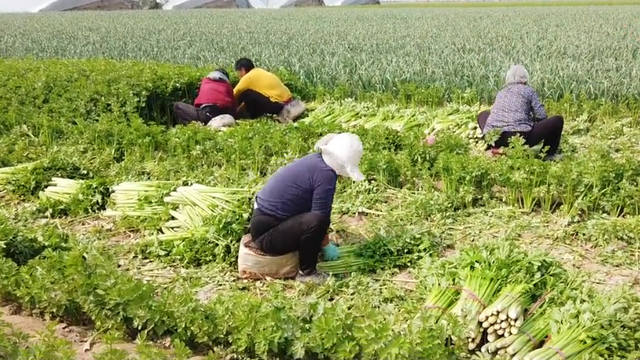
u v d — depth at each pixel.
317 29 28.70
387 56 17.50
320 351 4.81
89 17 43.72
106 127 10.38
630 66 14.77
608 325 4.72
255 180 8.39
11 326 4.78
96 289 5.34
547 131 9.68
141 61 18.36
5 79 13.56
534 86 13.70
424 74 14.87
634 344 4.70
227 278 6.37
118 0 68.69
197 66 18.70
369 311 4.82
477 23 32.09
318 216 6.02
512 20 34.12
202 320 5.05
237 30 28.61
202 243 6.70
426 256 6.07
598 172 7.80
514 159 8.34
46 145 10.59
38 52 22.86
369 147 9.73
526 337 4.85
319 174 6.07
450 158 8.54
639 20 32.50
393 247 6.62
